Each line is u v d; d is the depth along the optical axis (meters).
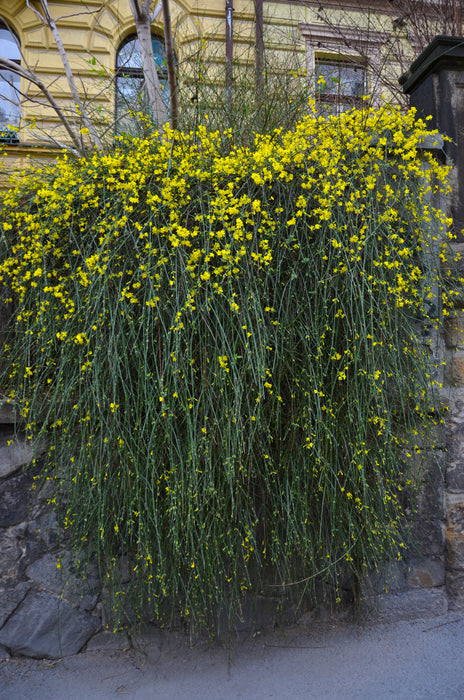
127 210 1.50
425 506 1.95
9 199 1.66
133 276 1.48
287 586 1.81
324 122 1.80
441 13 4.17
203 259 1.51
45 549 1.74
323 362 1.61
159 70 2.81
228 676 1.63
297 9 4.64
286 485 1.58
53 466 1.70
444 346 1.98
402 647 1.77
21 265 1.59
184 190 1.57
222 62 2.43
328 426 1.58
